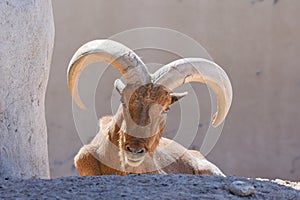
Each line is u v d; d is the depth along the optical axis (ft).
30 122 67.51
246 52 148.36
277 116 147.74
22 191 52.21
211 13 148.56
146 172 79.82
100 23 147.13
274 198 53.93
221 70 80.43
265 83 148.15
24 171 64.44
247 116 147.54
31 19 66.80
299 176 146.30
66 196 50.65
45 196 50.65
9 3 63.46
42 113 71.61
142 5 148.05
